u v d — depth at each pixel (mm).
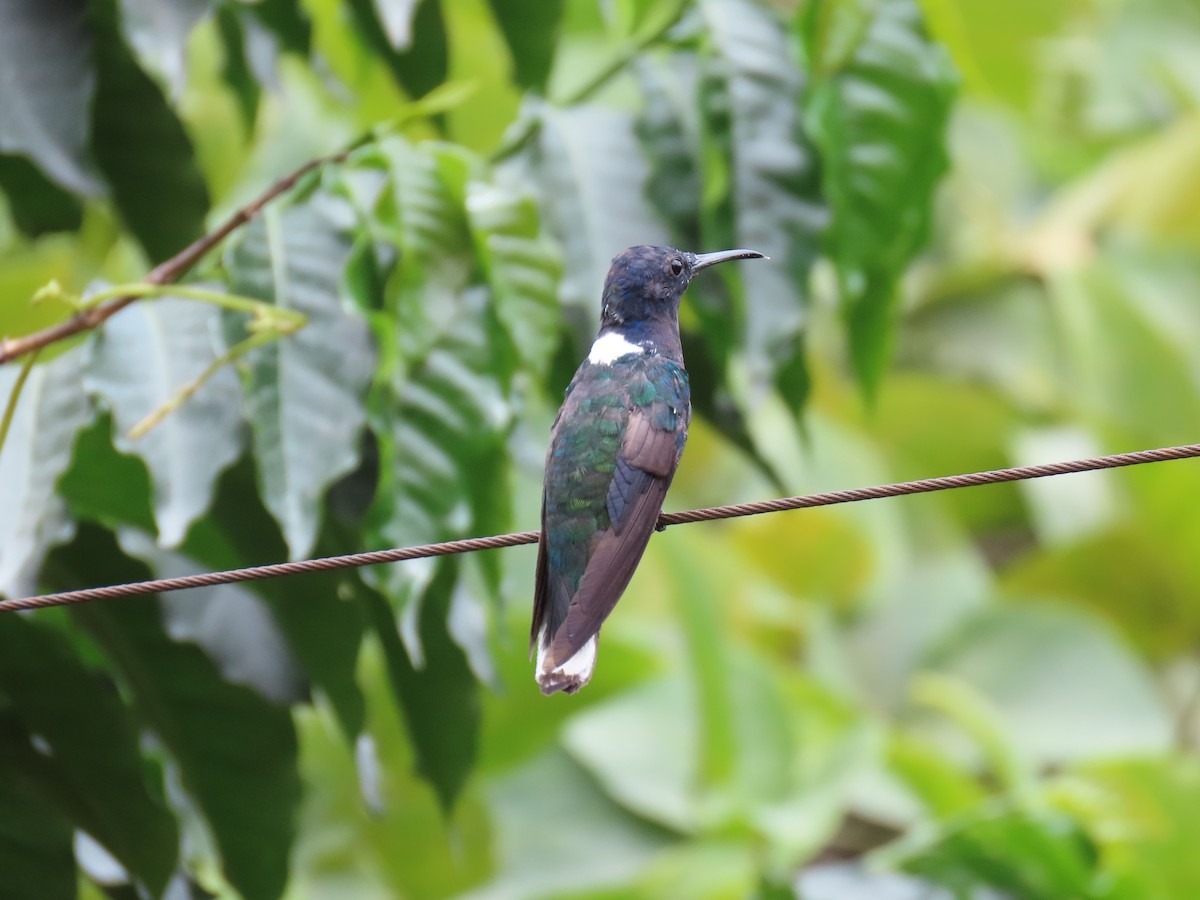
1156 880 17812
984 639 22594
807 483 20469
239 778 9453
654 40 10008
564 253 9414
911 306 22922
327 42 13117
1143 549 22844
